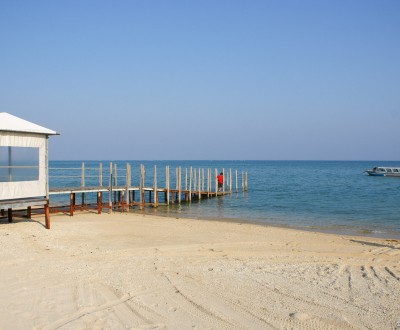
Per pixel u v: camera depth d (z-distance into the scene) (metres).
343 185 57.94
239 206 32.25
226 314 7.20
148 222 20.00
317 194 43.22
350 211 29.08
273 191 47.22
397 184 60.12
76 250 12.34
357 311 7.48
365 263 11.73
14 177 14.18
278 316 7.15
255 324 6.77
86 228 16.72
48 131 14.95
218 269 10.42
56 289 8.39
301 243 15.38
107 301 7.75
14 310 7.15
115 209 27.80
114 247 13.21
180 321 6.83
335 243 15.65
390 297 8.34
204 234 16.95
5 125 13.74
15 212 20.11
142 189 29.00
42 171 15.05
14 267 10.01
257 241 15.57
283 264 11.29
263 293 8.45
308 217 25.95
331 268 10.88
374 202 35.22
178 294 8.26
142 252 12.51
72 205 21.75
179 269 10.34
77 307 7.37
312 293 8.52
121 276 9.52
